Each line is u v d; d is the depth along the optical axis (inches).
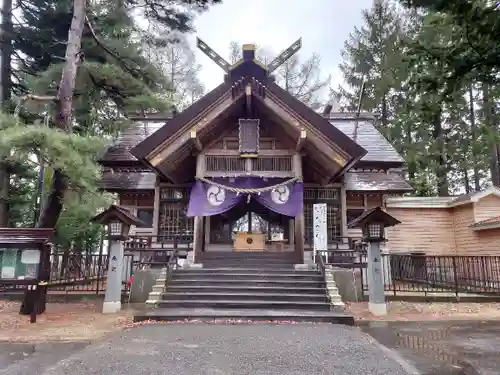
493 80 292.7
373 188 604.1
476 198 609.3
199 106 498.3
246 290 404.2
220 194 511.5
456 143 951.6
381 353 225.6
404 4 299.4
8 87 616.7
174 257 461.4
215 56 518.9
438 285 513.0
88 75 456.1
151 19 526.9
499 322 332.2
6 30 579.5
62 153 313.4
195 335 270.8
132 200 617.9
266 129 554.6
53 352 230.7
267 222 627.2
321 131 484.4
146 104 459.2
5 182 599.2
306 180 601.0
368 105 1042.7
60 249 659.4
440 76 298.7
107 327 307.7
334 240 580.4
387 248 629.9
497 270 482.0
